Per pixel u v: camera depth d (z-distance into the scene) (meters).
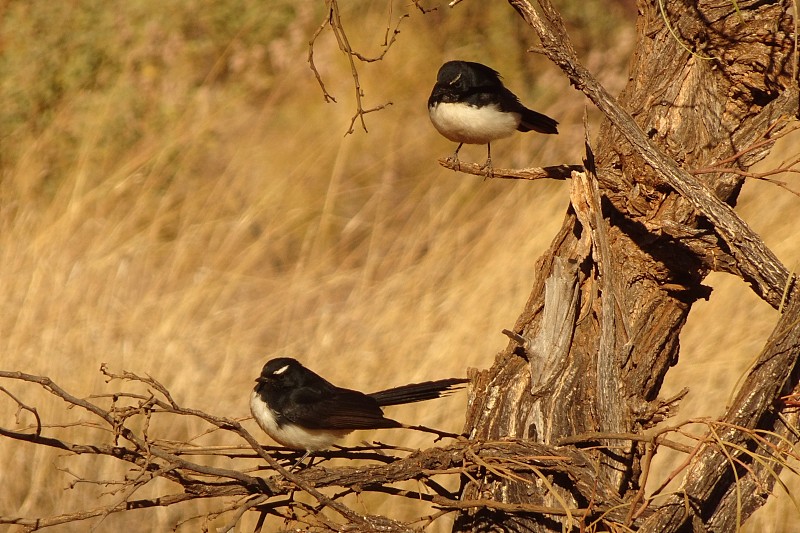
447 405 12.02
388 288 14.30
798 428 6.05
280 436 8.19
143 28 19.17
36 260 14.16
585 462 6.18
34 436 5.83
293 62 21.03
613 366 6.32
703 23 6.65
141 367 12.70
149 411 6.05
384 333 13.39
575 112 19.62
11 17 18.70
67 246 14.72
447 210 16.42
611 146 6.88
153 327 13.41
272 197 17.55
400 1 22.42
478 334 12.74
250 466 11.81
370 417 7.91
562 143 18.75
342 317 13.91
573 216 6.82
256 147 19.09
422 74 21.67
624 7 21.67
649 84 6.80
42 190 16.89
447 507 6.55
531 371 6.50
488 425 6.59
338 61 21.61
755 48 6.53
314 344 13.54
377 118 20.89
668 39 6.76
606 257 6.38
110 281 14.32
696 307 12.92
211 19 20.27
